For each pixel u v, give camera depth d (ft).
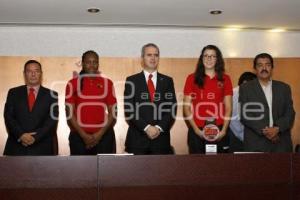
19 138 14.32
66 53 17.61
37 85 15.08
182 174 10.21
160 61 17.52
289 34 18.60
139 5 15.30
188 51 18.12
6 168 9.91
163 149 14.57
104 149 15.44
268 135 14.15
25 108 14.70
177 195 10.18
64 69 17.28
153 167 10.17
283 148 14.46
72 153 15.57
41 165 9.97
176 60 17.54
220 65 15.58
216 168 10.30
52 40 17.58
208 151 13.42
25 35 17.48
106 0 14.78
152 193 10.13
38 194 9.92
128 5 15.30
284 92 14.88
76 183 10.00
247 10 15.85
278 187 10.46
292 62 17.98
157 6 15.42
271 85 14.98
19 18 16.53
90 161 10.05
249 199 10.36
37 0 14.69
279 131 14.24
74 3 15.02
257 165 10.43
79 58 17.40
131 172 10.11
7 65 17.13
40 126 14.70
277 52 18.49
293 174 10.52
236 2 15.01
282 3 15.10
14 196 9.87
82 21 17.02
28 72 15.06
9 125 14.66
